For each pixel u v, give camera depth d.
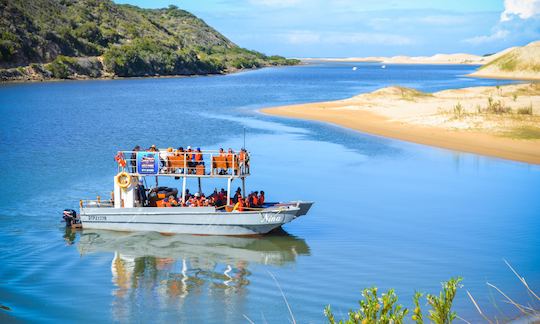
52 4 192.88
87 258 23.27
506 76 181.25
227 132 57.62
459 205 31.53
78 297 19.38
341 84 146.38
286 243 25.33
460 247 24.59
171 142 51.56
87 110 78.44
